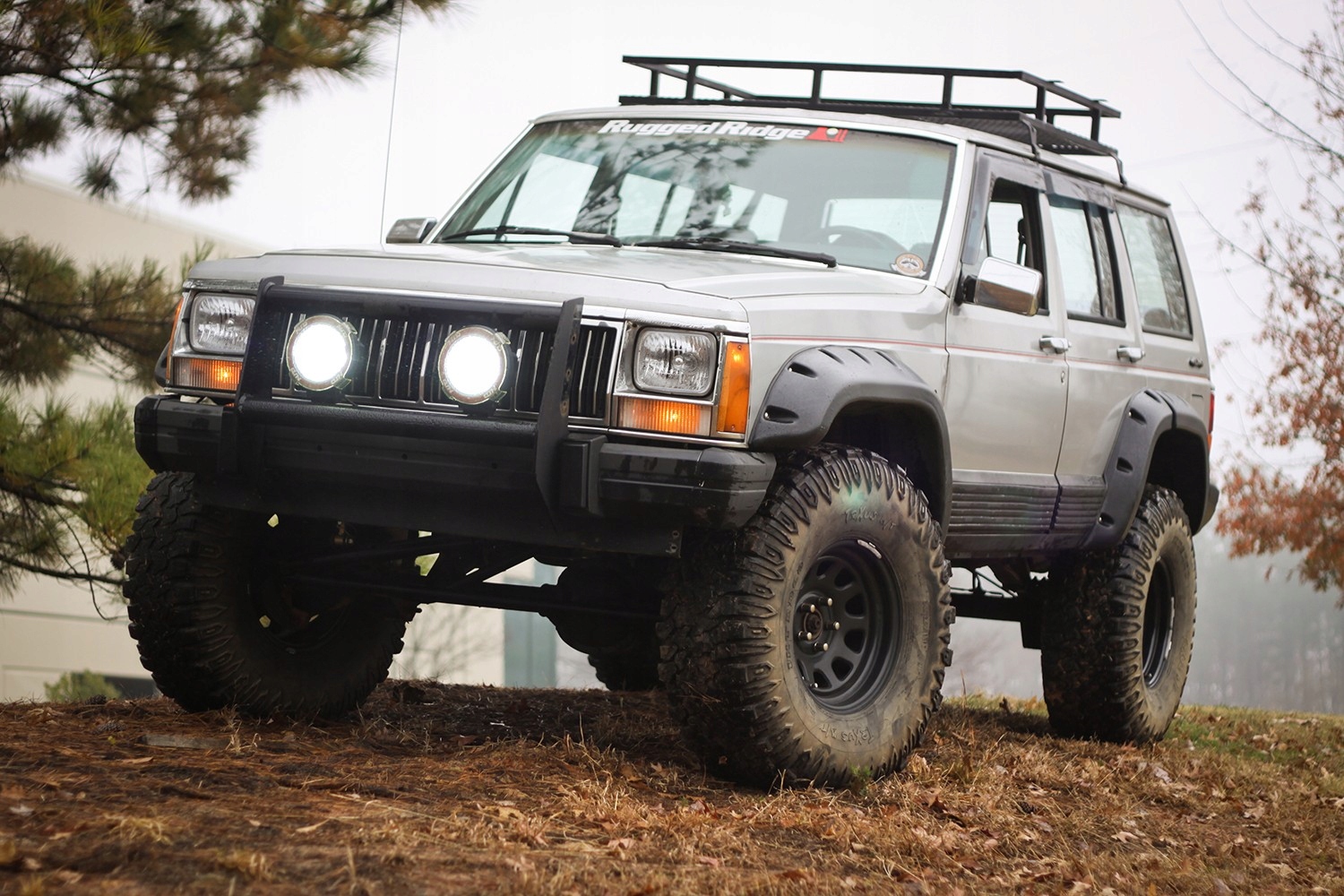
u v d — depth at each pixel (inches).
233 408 164.7
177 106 391.9
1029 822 175.3
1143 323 255.3
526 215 211.6
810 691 171.9
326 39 384.8
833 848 146.9
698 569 162.1
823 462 169.3
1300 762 265.4
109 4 357.7
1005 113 225.0
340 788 144.7
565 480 152.3
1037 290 188.4
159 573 176.9
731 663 159.8
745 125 213.0
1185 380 265.0
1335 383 601.3
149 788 134.9
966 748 223.8
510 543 187.8
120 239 877.8
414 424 155.9
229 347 170.9
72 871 107.3
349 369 160.9
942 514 186.1
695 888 122.5
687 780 169.3
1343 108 586.2
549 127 226.7
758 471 156.1
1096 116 257.9
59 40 365.4
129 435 367.6
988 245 213.3
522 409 155.8
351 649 200.2
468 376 155.2
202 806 130.4
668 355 155.9
